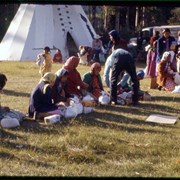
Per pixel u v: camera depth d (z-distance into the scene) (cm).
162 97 1101
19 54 2359
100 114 872
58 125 764
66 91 900
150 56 1387
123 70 964
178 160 591
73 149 625
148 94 1058
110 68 981
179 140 694
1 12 3372
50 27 2462
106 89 1189
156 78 1247
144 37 2573
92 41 2462
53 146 638
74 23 2566
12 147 634
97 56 2303
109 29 3369
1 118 762
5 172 538
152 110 932
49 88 802
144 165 573
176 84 1200
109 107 946
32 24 2422
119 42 973
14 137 684
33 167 559
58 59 2273
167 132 744
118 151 629
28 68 1872
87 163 583
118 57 958
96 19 3694
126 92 1007
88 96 926
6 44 2425
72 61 930
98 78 991
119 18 3459
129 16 3628
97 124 782
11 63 2128
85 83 967
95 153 622
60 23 2533
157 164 583
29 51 2373
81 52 2148
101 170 555
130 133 729
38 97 803
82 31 2567
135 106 970
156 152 629
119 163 584
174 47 1353
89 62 2156
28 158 591
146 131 748
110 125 778
